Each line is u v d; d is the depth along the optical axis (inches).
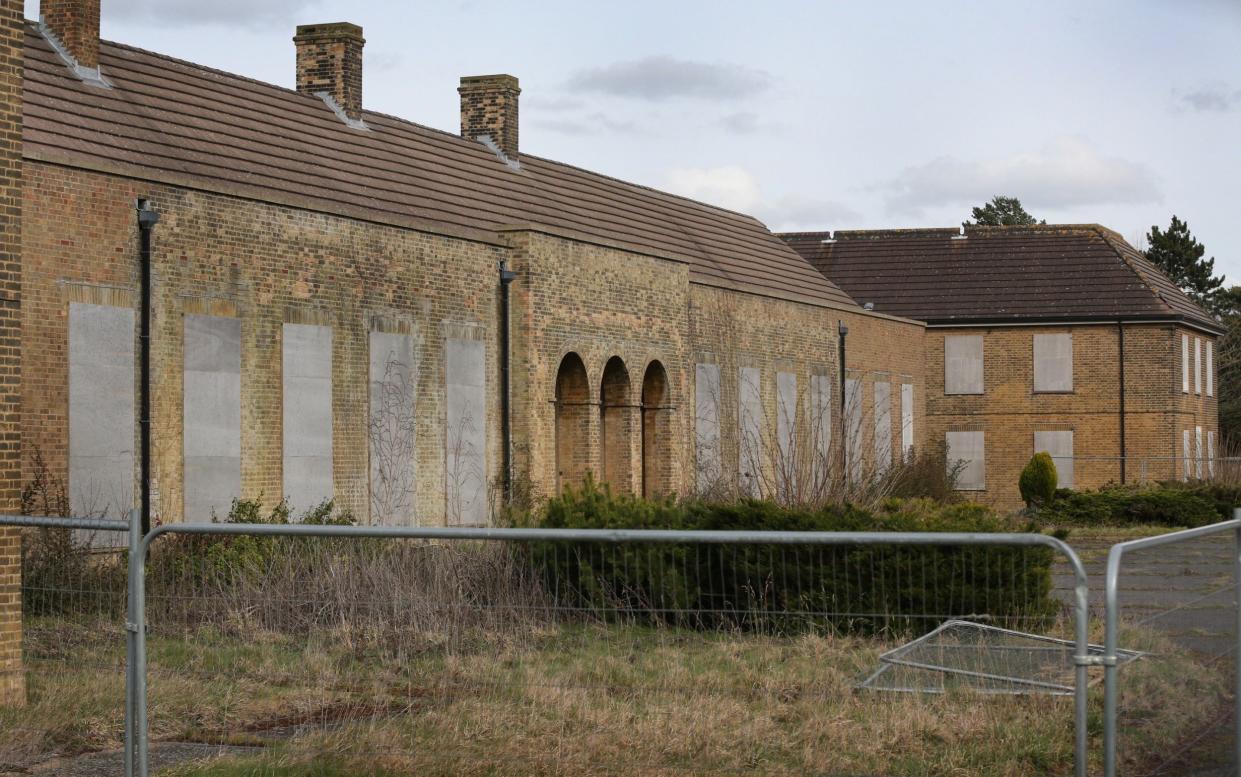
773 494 857.5
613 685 326.6
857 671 335.6
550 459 1137.4
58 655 386.6
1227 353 2731.3
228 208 869.8
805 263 1808.6
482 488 1082.1
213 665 350.9
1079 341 1918.1
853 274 2059.5
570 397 1196.5
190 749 357.7
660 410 1309.1
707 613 331.3
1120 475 1894.7
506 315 1109.7
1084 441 1911.9
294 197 919.7
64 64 917.2
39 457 743.1
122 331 797.2
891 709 335.0
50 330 757.9
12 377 449.4
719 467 1165.1
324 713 339.6
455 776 324.8
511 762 324.8
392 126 1242.6
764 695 329.1
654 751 321.4
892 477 1040.8
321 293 938.7
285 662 344.8
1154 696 296.8
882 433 1743.4
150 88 975.0
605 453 1252.5
